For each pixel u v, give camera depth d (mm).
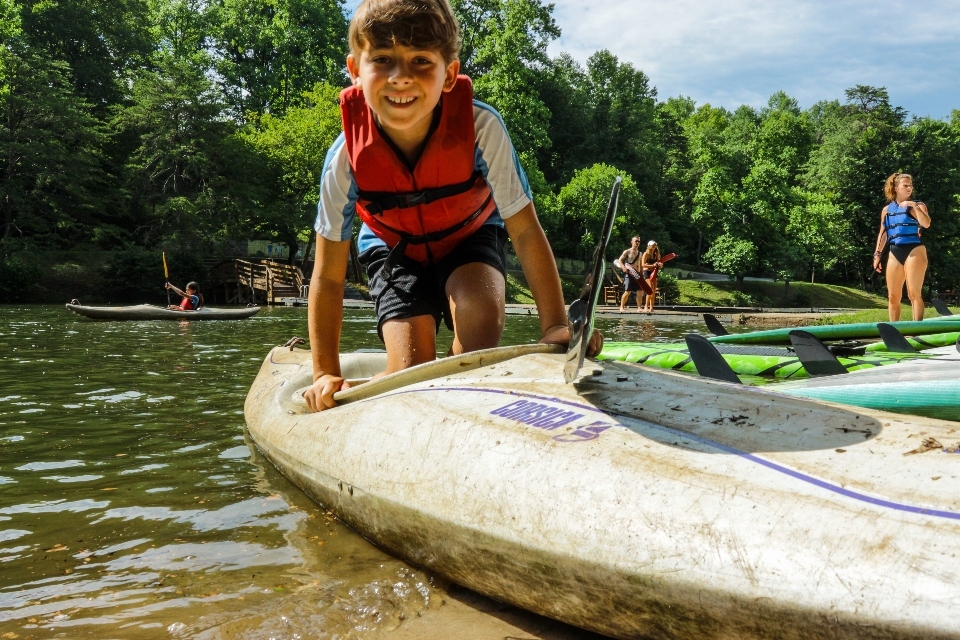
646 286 17625
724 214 49000
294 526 2223
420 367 2301
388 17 2045
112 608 1693
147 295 31234
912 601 1062
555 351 2270
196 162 34500
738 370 3979
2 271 27078
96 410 4027
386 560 1969
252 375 5461
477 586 1695
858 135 55938
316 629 1590
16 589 1798
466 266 2848
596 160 54438
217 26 46094
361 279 35375
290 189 37594
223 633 1577
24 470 2838
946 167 51750
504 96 41594
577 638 1544
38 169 32062
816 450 1439
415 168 2445
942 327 4879
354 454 2090
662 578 1284
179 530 2193
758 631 1193
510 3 41094
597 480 1498
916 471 1298
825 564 1158
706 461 1465
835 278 58625
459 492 1688
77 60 40844
